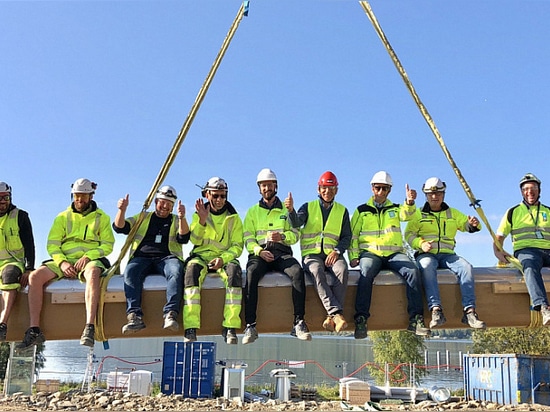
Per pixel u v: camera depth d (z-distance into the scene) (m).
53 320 6.39
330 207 6.77
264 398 23.88
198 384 21.94
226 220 6.62
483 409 15.65
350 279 6.58
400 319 6.58
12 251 6.65
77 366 58.00
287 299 6.46
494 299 6.77
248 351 98.31
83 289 6.39
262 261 6.43
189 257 6.55
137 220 6.30
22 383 20.88
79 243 6.62
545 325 6.44
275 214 6.66
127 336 6.38
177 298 6.09
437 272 6.63
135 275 6.24
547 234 6.92
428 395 21.70
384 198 6.96
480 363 20.14
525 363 18.02
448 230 7.00
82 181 6.62
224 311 6.23
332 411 13.88
